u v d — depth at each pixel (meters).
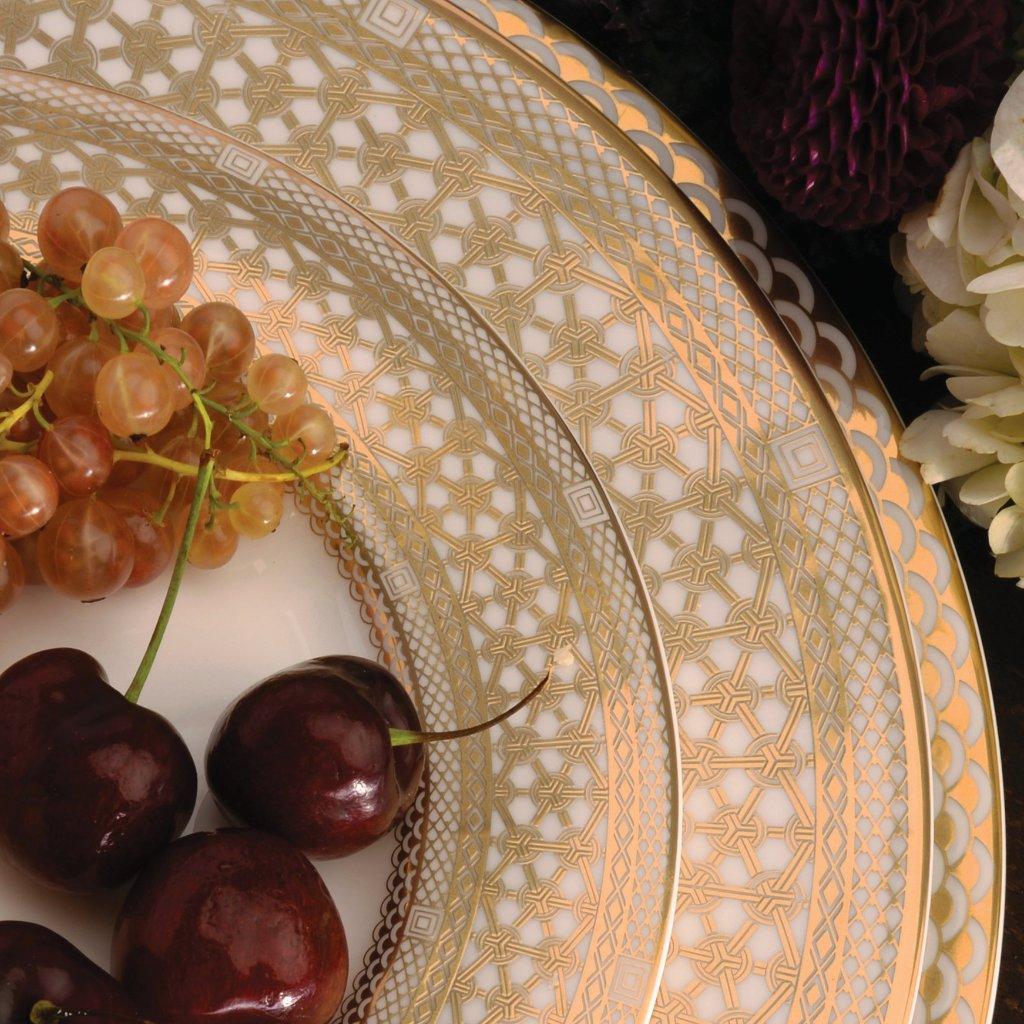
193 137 0.40
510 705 0.39
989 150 0.39
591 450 0.41
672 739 0.39
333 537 0.40
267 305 0.41
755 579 0.40
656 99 0.41
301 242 0.40
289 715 0.37
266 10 0.40
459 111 0.41
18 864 0.36
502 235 0.41
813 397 0.41
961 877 0.40
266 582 0.40
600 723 0.39
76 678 0.36
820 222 0.40
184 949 0.35
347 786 0.37
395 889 0.38
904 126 0.39
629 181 0.41
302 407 0.39
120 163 0.40
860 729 0.40
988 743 0.40
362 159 0.41
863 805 0.40
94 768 0.36
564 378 0.41
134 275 0.37
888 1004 0.39
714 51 0.43
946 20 0.38
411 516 0.40
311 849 0.37
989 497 0.41
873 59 0.39
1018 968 0.43
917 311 0.42
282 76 0.40
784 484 0.41
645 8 0.42
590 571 0.39
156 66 0.40
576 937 0.38
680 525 0.41
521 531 0.40
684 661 0.40
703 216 0.41
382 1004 0.38
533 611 0.40
